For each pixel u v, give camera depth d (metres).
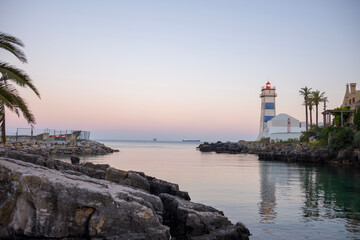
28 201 12.20
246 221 19.30
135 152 125.19
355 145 65.44
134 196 13.84
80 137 112.69
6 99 16.53
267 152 91.62
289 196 27.78
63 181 12.90
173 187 22.06
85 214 12.38
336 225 18.48
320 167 61.47
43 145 78.31
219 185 34.25
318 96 100.69
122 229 12.53
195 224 14.45
